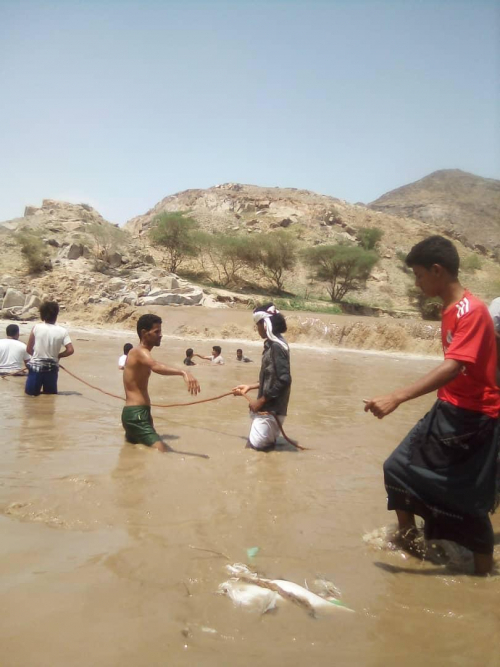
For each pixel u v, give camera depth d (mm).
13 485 4574
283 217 78312
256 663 2375
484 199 111188
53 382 9555
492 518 4629
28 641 2422
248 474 5332
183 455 5902
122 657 2350
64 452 5762
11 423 7137
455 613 2926
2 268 39969
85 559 3258
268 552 3557
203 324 30469
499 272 71312
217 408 9117
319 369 17641
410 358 25109
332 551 3652
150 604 2789
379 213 88812
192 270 58688
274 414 6406
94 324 30828
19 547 3383
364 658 2475
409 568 3488
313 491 4926
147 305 36062
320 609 2873
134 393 6289
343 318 31531
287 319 29984
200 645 2482
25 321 30641
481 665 2473
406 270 66875
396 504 3662
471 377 3379
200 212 79750
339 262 52062
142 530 3770
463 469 3398
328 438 7219
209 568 3242
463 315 3400
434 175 122562
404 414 9383
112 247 45031
